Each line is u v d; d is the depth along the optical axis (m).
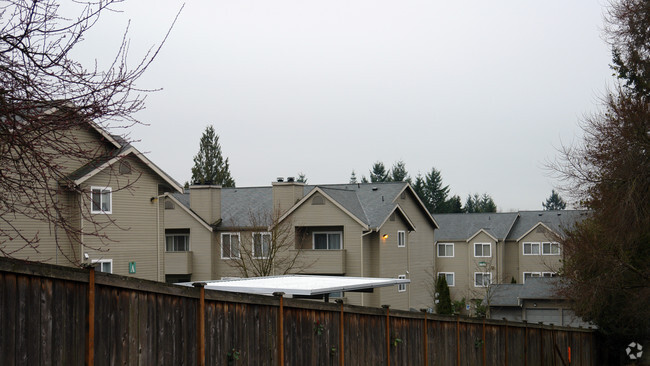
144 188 27.16
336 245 39.00
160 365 7.76
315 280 15.24
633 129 23.95
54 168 6.09
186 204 43.06
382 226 39.72
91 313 6.76
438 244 59.72
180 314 8.11
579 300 26.80
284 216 38.59
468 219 60.97
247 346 9.18
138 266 26.67
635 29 25.78
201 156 81.81
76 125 6.35
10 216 21.06
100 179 24.36
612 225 24.08
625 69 26.20
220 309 8.74
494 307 46.44
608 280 25.44
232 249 38.97
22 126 5.86
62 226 6.33
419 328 13.85
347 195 40.75
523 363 19.55
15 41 5.95
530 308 43.66
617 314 27.42
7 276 5.99
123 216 25.97
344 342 11.30
